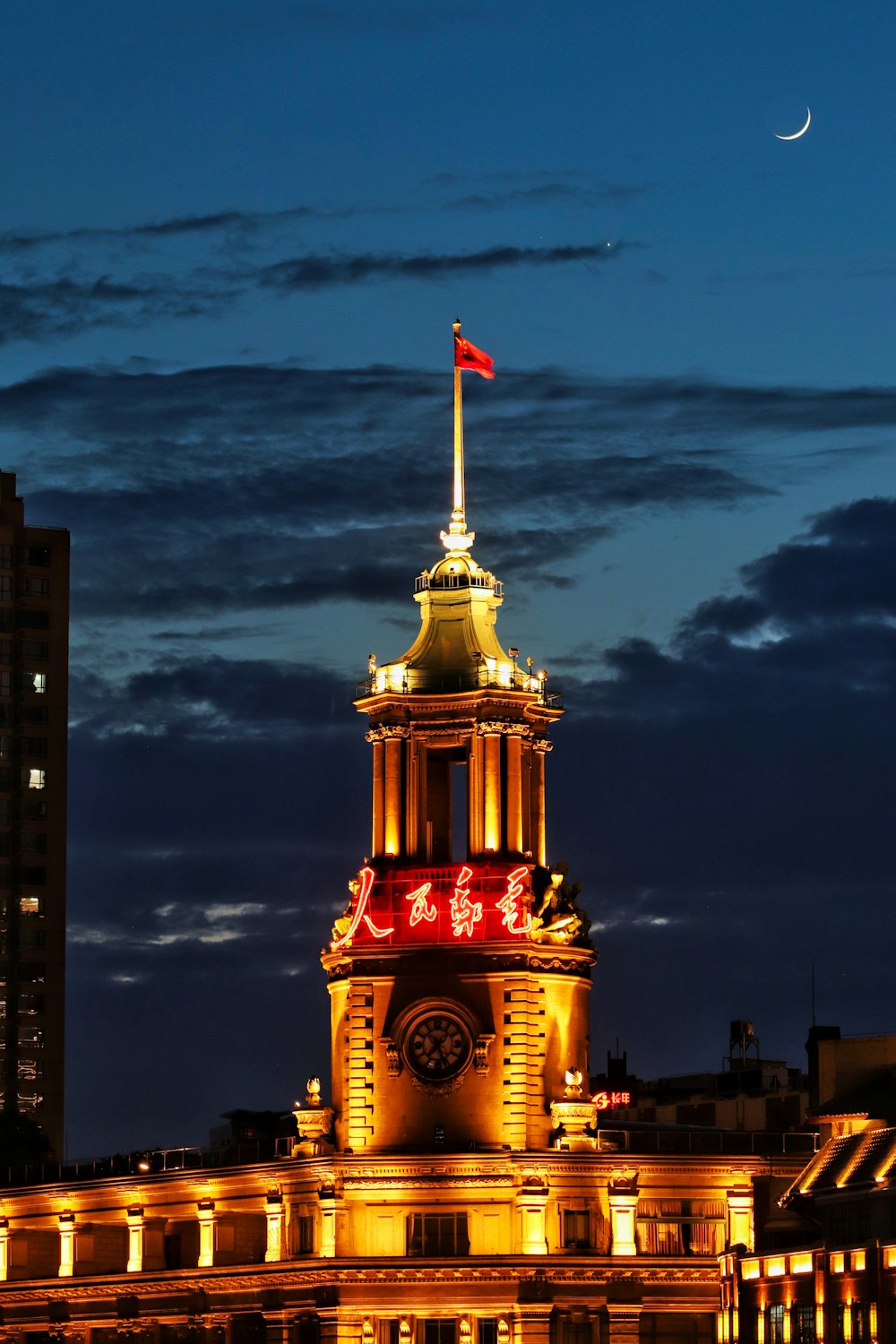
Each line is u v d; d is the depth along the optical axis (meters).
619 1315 199.00
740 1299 187.38
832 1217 188.75
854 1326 174.12
